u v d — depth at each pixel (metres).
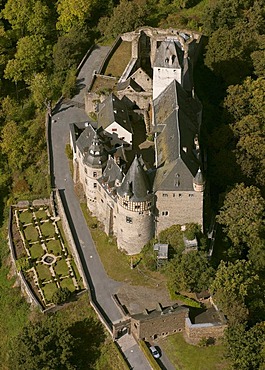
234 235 140.88
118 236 142.00
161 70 165.38
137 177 131.38
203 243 138.50
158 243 139.12
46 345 121.12
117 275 138.50
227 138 165.25
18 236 154.75
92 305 132.38
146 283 135.62
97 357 126.69
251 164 154.88
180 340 125.62
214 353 122.94
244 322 124.06
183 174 133.62
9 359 124.19
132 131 165.50
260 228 143.75
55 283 140.88
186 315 124.94
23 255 148.75
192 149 145.38
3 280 150.38
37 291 139.75
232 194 143.25
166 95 162.25
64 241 152.25
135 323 124.25
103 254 144.12
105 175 144.88
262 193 154.50
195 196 134.50
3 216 164.88
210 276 130.50
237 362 115.25
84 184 155.62
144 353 123.25
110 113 163.62
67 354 120.44
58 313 134.50
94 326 130.25
